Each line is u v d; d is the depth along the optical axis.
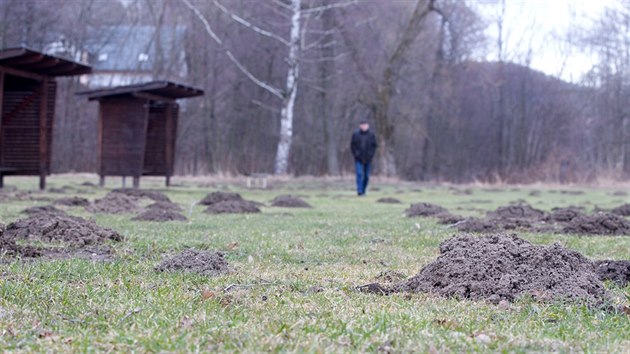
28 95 18.17
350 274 5.72
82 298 4.29
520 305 4.35
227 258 6.43
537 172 39.06
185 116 41.84
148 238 7.77
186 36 41.41
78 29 41.25
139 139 21.64
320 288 4.95
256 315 3.96
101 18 43.59
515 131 43.41
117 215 11.20
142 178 32.41
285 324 3.61
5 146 18.16
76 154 41.09
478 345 3.35
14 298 4.22
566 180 37.50
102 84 48.84
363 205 16.17
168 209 12.57
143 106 21.62
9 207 11.93
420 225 10.23
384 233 8.98
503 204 17.73
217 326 3.63
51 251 6.46
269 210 13.55
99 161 21.83
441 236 8.66
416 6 34.91
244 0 38.00
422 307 4.30
